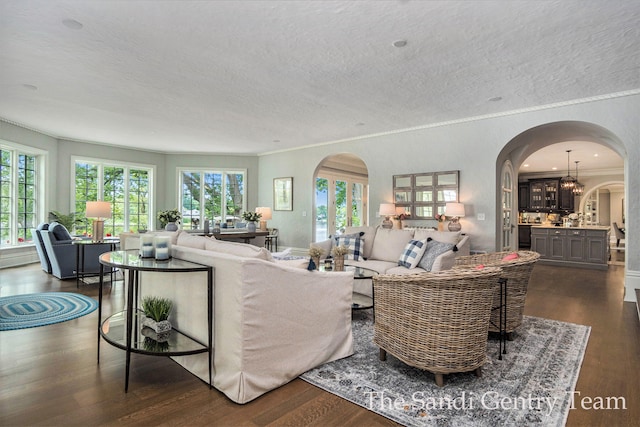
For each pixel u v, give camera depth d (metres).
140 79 3.93
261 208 7.81
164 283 2.67
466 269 2.30
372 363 2.53
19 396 2.05
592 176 10.93
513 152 6.58
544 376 2.35
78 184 7.48
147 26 2.80
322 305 2.46
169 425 1.79
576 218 7.85
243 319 1.99
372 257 5.07
